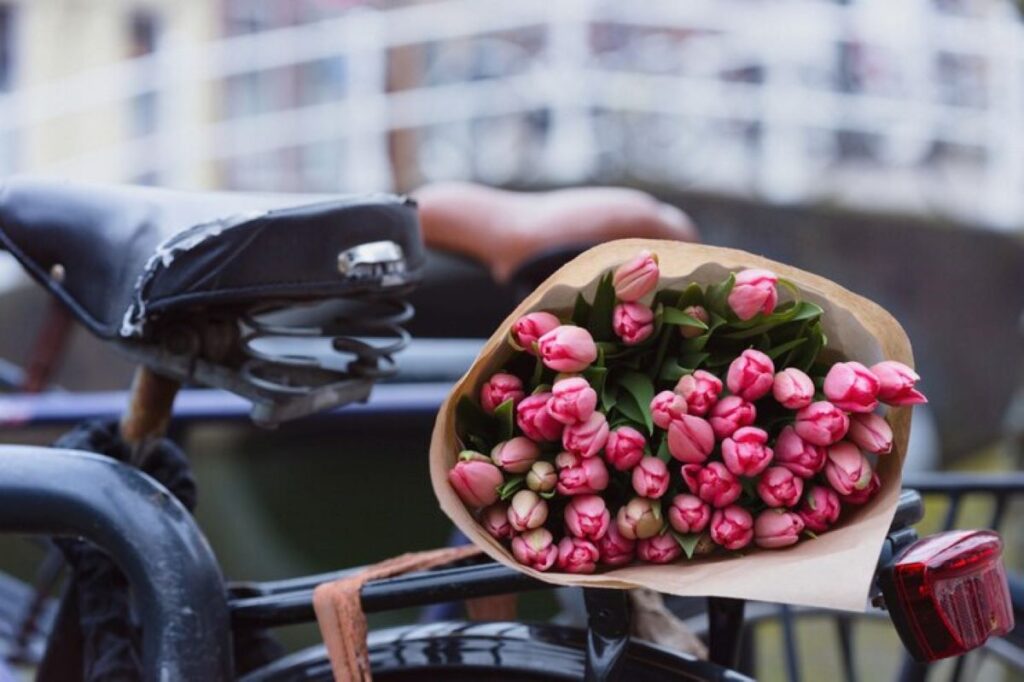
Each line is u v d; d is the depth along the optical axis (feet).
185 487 5.15
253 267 4.29
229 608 4.44
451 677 4.56
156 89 21.24
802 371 3.84
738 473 3.56
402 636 4.68
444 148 20.52
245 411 7.07
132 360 4.66
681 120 21.25
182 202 4.57
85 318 4.55
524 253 6.53
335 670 4.31
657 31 21.36
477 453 3.76
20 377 9.24
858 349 3.91
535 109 20.43
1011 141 22.65
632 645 4.42
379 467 10.39
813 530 3.78
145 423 4.96
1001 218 23.35
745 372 3.60
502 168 20.15
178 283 4.28
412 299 11.56
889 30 21.98
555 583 3.71
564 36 20.48
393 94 20.36
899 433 3.84
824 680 11.68
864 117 21.89
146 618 4.30
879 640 12.60
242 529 10.73
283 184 21.97
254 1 23.66
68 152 22.49
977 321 23.61
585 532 3.65
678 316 3.74
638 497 3.69
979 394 23.94
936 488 5.97
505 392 3.82
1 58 23.47
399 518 10.42
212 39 23.73
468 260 6.82
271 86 23.17
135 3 23.66
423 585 4.26
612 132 20.72
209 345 4.60
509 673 4.50
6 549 12.12
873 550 3.46
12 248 4.62
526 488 3.76
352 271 4.44
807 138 22.39
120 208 4.54
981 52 22.20
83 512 4.39
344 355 6.10
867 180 23.12
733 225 21.89
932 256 23.15
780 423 3.75
